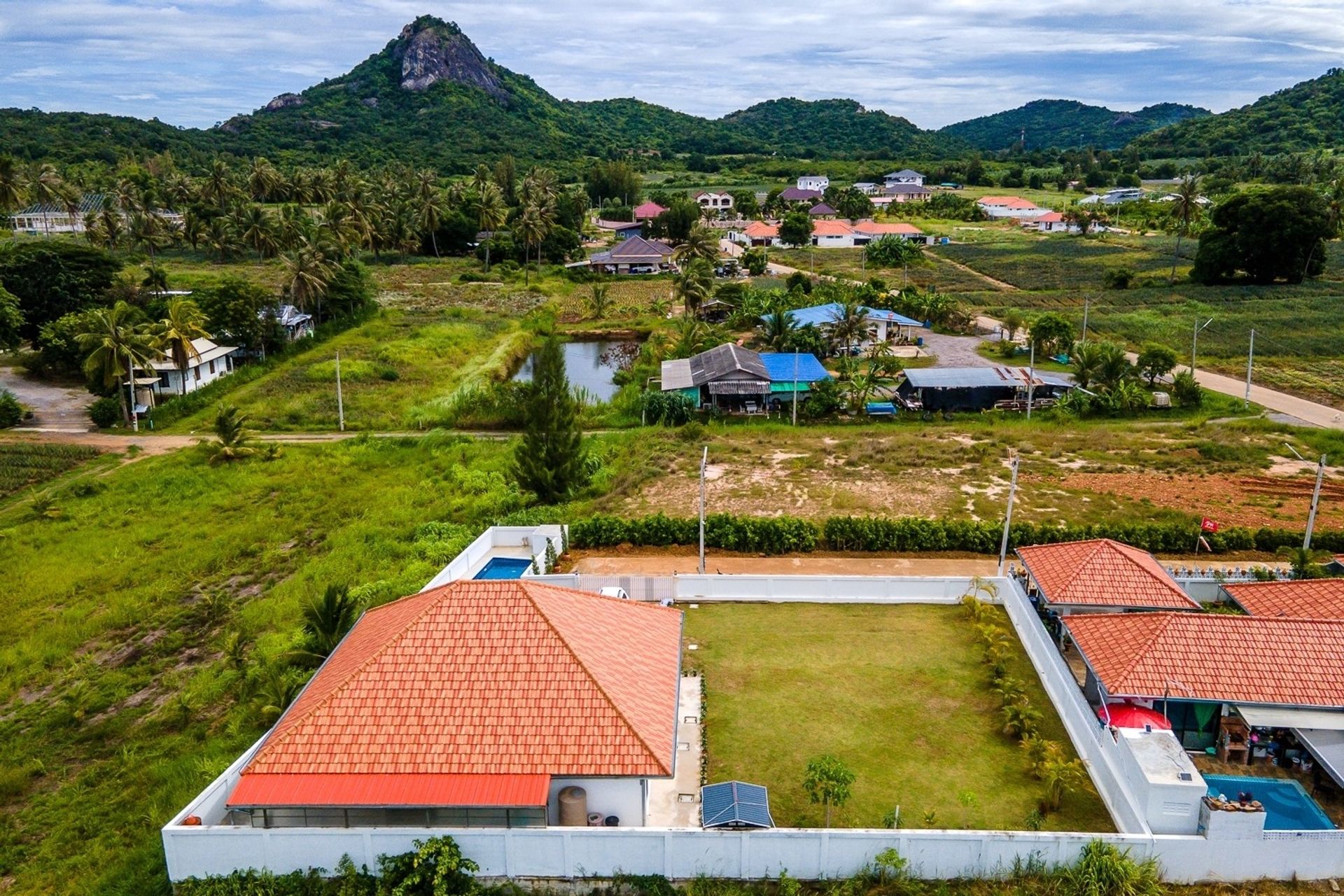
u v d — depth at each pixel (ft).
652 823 90.12
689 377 268.21
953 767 99.76
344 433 249.55
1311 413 239.50
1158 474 196.34
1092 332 332.60
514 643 95.96
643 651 103.50
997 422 240.53
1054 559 130.31
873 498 186.19
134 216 473.26
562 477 188.24
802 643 126.21
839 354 307.78
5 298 292.81
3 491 203.72
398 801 82.94
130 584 158.20
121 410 250.78
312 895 83.20
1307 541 144.66
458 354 330.95
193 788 101.55
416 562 155.74
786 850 83.25
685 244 512.22
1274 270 409.90
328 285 368.07
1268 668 101.71
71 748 113.91
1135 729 95.20
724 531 160.97
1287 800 93.04
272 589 153.38
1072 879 81.97
